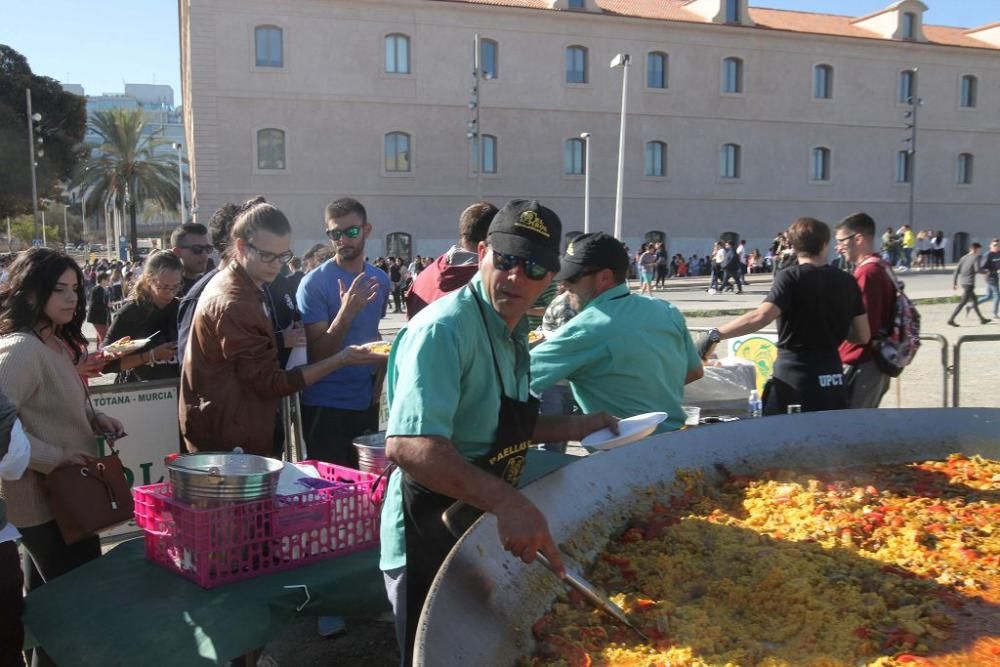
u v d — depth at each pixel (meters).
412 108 40.25
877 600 2.00
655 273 36.25
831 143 46.94
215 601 2.65
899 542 2.37
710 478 2.83
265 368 3.59
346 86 39.16
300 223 39.09
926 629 1.86
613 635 1.92
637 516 2.48
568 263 3.44
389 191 40.28
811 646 1.83
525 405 2.38
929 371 11.51
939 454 3.23
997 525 2.49
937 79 48.53
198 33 36.97
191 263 5.94
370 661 3.98
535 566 2.04
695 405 5.36
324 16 38.53
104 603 2.71
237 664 3.13
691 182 44.84
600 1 44.94
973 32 52.50
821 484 2.81
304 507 2.93
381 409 5.30
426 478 1.98
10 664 2.92
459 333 2.16
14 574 2.92
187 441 3.70
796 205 46.69
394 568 2.49
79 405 3.37
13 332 3.23
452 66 40.59
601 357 3.36
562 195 42.88
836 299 4.65
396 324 22.80
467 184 41.41
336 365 3.77
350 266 4.92
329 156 39.28
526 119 42.03
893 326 5.36
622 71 43.16
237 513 2.78
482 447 2.32
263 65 38.06
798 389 4.74
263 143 38.44
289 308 5.04
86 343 3.56
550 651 1.81
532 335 5.39
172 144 55.12
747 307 24.81
